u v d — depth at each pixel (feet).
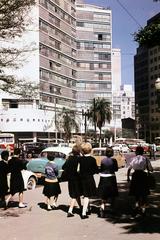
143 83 546.67
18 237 31.48
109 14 419.95
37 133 287.69
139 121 548.31
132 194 38.93
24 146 169.37
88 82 405.59
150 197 50.37
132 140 302.86
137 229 33.24
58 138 315.99
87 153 39.40
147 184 38.75
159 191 55.57
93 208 43.83
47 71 320.09
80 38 404.57
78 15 405.39
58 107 335.06
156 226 34.37
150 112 526.98
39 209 44.32
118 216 39.32
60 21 350.64
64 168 40.45
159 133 505.25
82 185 39.78
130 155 157.69
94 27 411.95
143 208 38.99
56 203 46.88
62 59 355.15
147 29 45.88
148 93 531.91
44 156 78.64
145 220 37.04
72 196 40.04
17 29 51.49
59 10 348.59
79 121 326.65
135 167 38.86
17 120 277.64
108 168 39.32
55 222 37.09
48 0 323.98
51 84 328.08
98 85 410.31
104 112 310.24
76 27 402.93
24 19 51.90
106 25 417.90
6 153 45.91
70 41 375.66
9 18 48.80
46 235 31.94
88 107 388.78
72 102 379.35
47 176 44.14
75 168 40.09
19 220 38.37
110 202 43.29
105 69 414.62
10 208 45.24
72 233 32.45
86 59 405.59
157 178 73.36
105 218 38.52
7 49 53.21
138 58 560.61
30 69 291.38
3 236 31.91
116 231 32.71
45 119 295.28
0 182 45.14
